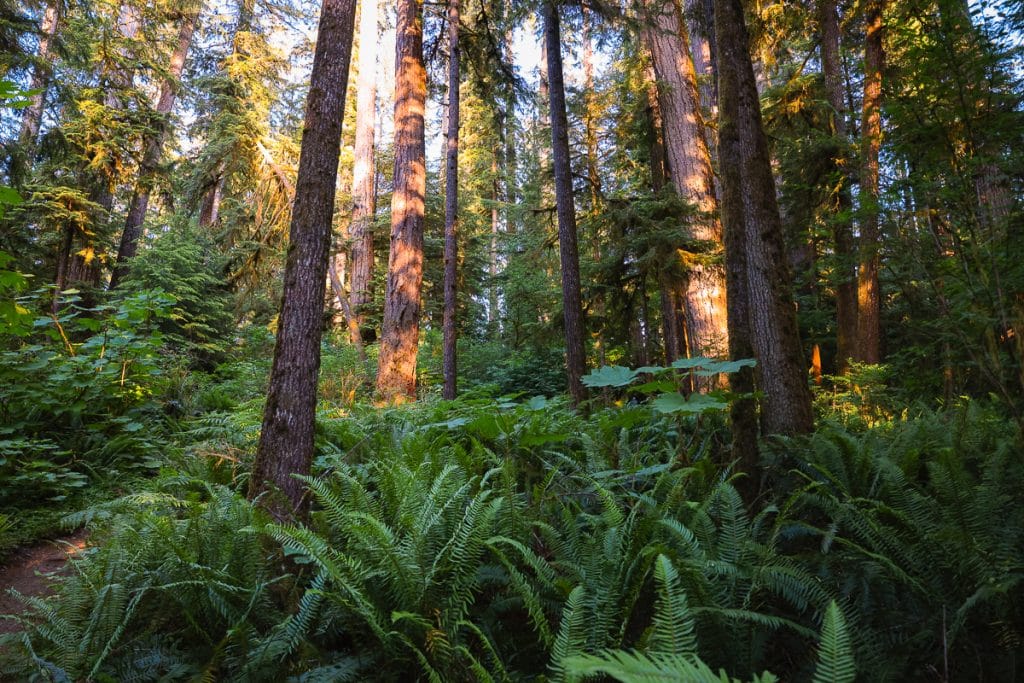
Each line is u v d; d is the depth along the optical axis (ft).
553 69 30.99
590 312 36.42
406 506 10.96
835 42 41.60
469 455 15.90
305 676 8.24
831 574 9.75
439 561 9.79
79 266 41.42
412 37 33.19
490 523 10.64
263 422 13.11
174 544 9.64
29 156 35.50
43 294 20.95
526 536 11.19
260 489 12.67
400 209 32.42
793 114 45.11
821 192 37.35
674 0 35.17
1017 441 11.75
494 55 35.78
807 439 14.37
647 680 5.04
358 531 9.73
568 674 6.95
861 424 18.01
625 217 31.27
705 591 8.66
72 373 19.20
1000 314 10.71
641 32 34.17
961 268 11.66
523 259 45.55
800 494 11.32
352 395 30.55
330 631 9.38
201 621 9.58
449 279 30.50
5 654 9.42
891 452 13.70
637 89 39.70
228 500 11.78
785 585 9.00
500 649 9.29
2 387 18.04
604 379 13.12
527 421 18.31
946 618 8.73
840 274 36.60
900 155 12.84
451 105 32.04
